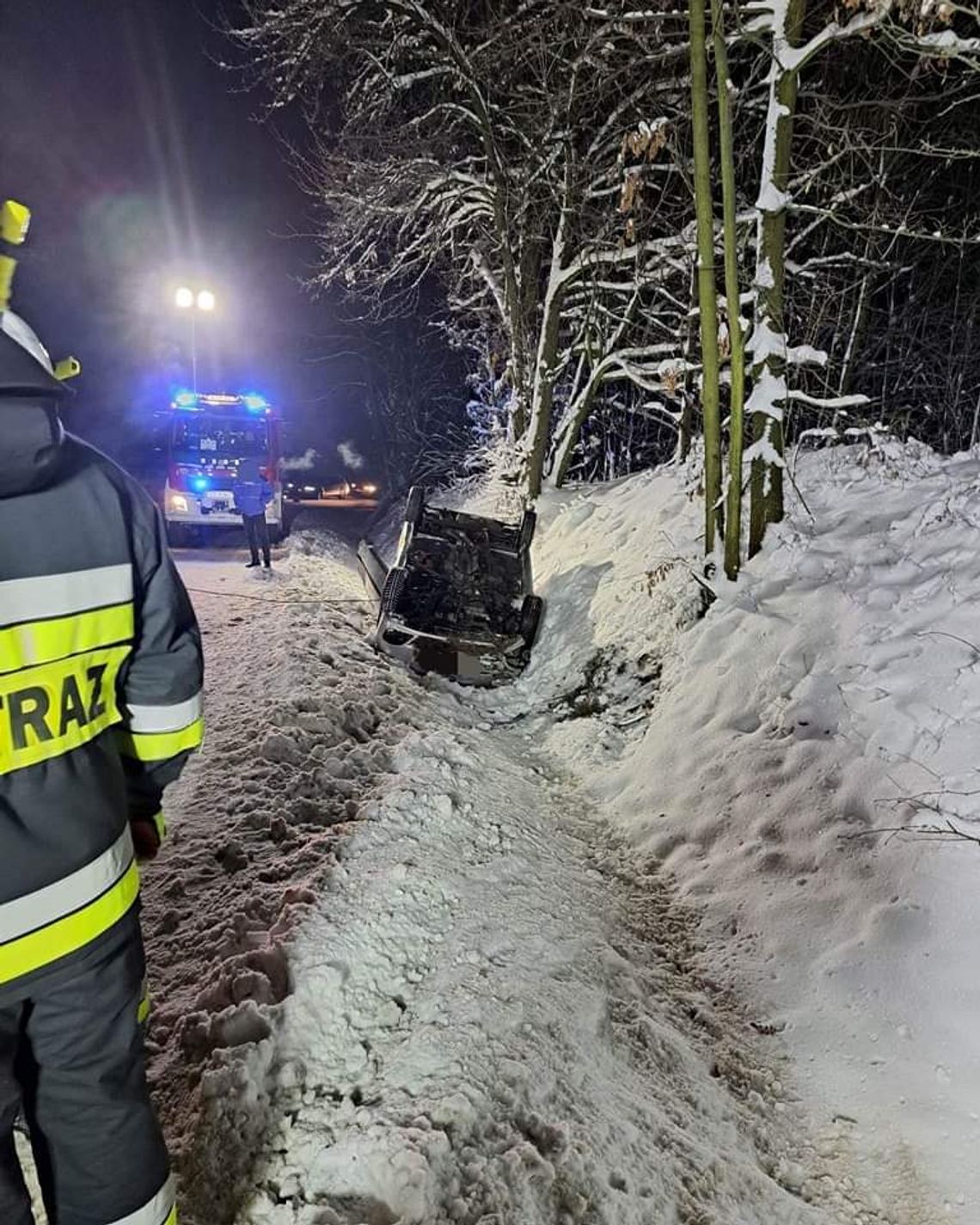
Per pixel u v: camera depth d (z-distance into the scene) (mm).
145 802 1759
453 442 22828
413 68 12953
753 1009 3867
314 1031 2965
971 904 3807
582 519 11930
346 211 14195
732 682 6207
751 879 4633
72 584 1406
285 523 18703
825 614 6145
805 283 10281
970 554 5801
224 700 6855
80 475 1438
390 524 20359
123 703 1643
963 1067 3297
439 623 9117
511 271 13688
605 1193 2475
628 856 5242
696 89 6312
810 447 10172
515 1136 2543
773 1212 2738
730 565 7160
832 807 4773
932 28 6758
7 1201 1376
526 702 8297
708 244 6668
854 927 4051
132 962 1525
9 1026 1385
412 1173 2270
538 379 13359
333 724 6211
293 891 3732
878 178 8602
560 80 11867
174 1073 2779
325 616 9891
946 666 5035
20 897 1335
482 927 3783
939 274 12250
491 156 12711
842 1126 3213
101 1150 1473
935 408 12961
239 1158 2438
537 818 5461
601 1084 2977
